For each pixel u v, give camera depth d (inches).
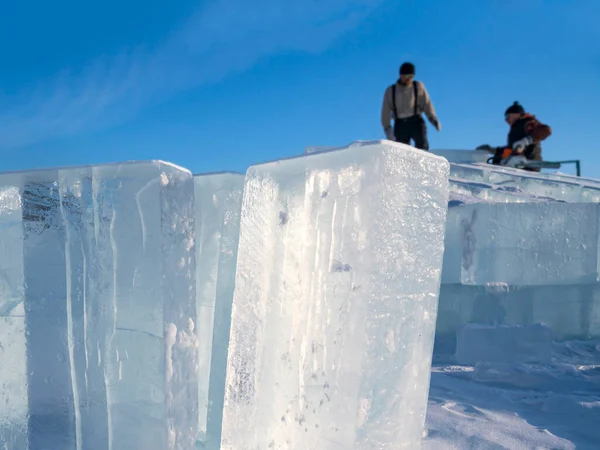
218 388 60.9
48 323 60.5
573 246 150.7
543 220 150.6
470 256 151.3
